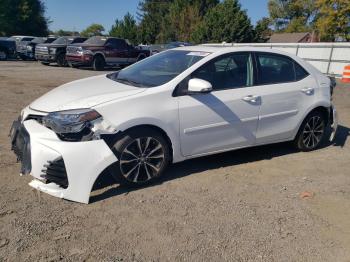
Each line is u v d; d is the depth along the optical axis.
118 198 3.99
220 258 3.08
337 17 42.41
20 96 9.57
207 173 4.82
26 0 55.78
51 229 3.34
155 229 3.44
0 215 3.51
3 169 4.55
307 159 5.59
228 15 38.47
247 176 4.80
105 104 3.95
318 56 23.22
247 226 3.58
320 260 3.15
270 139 5.35
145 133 4.19
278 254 3.18
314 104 5.64
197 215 3.72
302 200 4.19
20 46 25.23
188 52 5.07
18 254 2.98
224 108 4.71
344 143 6.51
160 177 4.47
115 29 62.59
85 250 3.09
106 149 3.86
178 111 4.36
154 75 4.69
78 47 18.80
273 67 5.32
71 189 3.75
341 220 3.80
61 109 3.91
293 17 66.62
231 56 4.91
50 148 3.73
